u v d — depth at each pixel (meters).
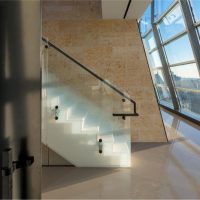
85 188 3.22
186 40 6.52
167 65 8.77
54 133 4.11
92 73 4.49
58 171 3.87
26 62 0.81
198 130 6.78
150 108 5.72
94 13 5.80
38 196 0.84
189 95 7.70
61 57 4.34
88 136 4.13
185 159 4.45
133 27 5.71
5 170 0.75
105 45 5.75
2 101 0.78
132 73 5.73
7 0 0.79
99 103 4.36
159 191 3.13
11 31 0.80
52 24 5.82
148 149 5.10
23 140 0.80
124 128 4.22
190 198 2.94
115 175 3.70
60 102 4.21
